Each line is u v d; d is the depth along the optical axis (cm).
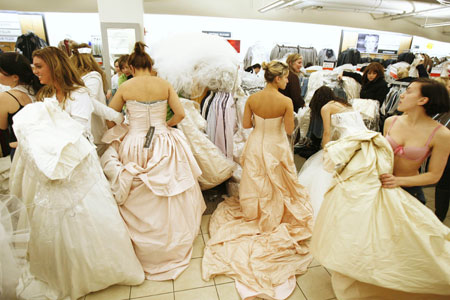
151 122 194
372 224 135
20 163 137
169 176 184
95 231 150
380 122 387
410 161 144
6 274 92
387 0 576
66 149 132
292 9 648
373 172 139
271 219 219
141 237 180
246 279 176
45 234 138
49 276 147
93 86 205
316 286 177
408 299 145
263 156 217
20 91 172
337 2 562
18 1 513
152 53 276
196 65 267
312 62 666
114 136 197
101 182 160
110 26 326
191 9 595
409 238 129
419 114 140
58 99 165
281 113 210
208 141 253
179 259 190
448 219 257
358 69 491
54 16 528
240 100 281
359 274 134
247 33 641
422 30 770
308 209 223
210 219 248
